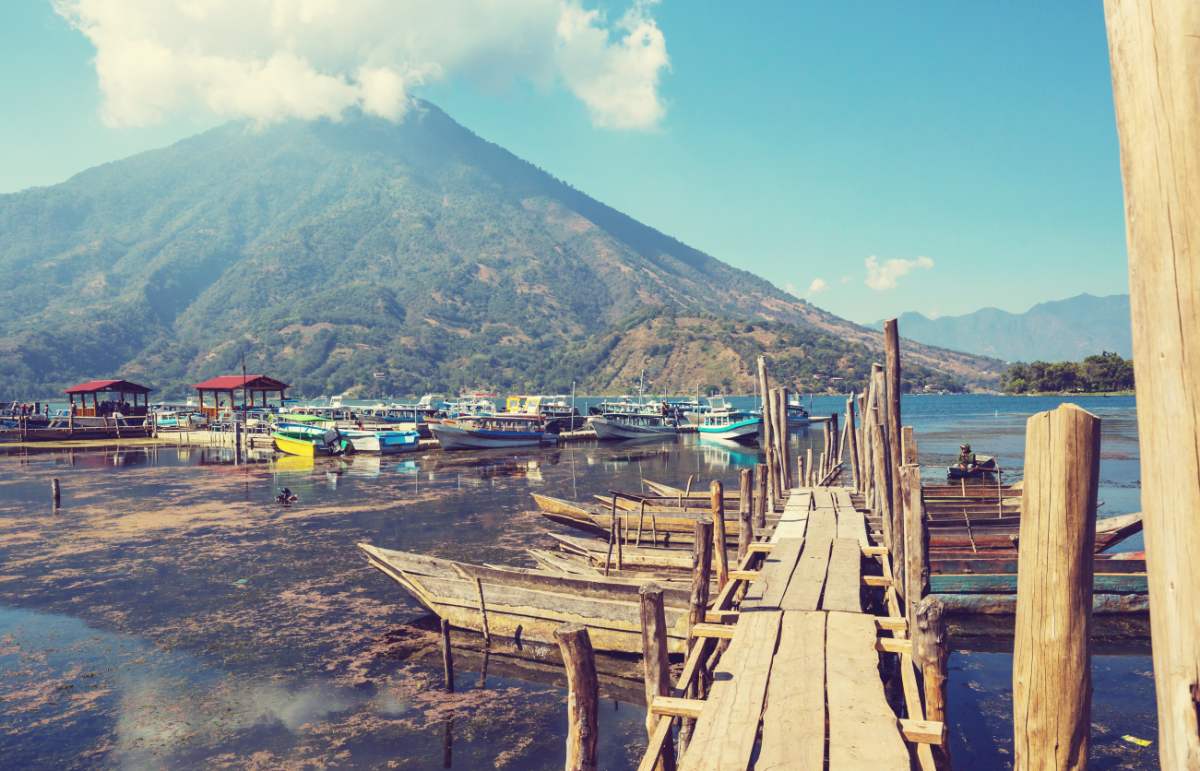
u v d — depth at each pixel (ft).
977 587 40.70
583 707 15.61
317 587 49.83
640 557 47.14
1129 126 6.04
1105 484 100.32
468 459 151.94
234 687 33.01
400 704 31.17
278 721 29.60
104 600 46.93
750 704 18.48
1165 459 5.98
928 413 386.11
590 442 204.33
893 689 31.96
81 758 26.94
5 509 84.28
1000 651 36.78
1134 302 6.19
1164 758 6.35
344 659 36.42
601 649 35.68
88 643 38.93
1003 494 60.08
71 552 61.21
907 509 29.43
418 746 27.48
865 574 37.63
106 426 203.82
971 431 238.48
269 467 133.69
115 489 101.86
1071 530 9.79
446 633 33.53
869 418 54.44
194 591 48.96
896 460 39.09
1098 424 9.83
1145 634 37.73
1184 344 5.71
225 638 39.58
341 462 144.15
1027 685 10.16
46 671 34.99
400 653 37.22
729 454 167.73
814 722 17.24
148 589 49.52
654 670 19.51
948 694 31.73
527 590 37.42
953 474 84.38
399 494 97.30
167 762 26.55
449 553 60.95
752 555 35.83
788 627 23.88
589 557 48.44
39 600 47.03
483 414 224.12
